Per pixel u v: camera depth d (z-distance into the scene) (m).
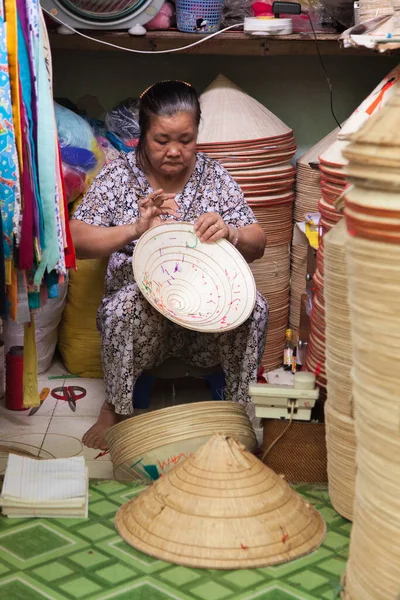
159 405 3.11
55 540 2.16
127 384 2.73
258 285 3.46
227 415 2.48
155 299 2.64
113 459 2.49
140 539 2.13
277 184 3.37
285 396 2.47
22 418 2.98
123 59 3.68
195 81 3.73
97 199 2.86
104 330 2.75
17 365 3.00
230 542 2.07
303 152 3.81
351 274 1.58
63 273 2.44
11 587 1.96
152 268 2.70
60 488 2.33
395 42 2.20
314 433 2.49
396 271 1.49
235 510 2.11
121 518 2.24
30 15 2.21
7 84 2.17
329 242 2.08
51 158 2.30
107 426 2.86
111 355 2.75
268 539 2.08
